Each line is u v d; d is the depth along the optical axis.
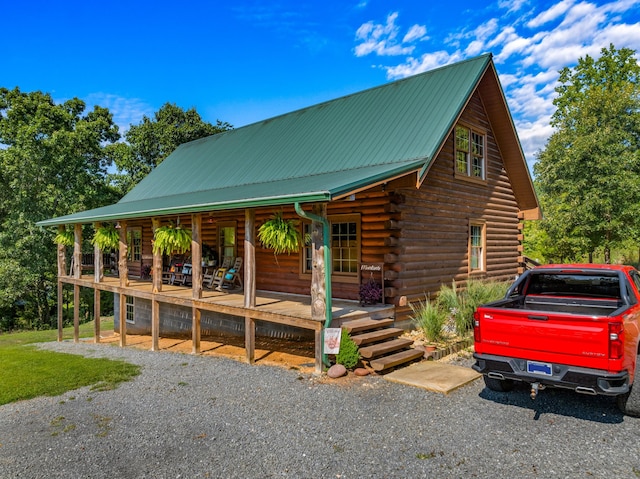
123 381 7.05
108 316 25.02
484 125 12.12
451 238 10.66
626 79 26.11
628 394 4.60
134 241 16.81
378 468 3.81
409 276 9.16
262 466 3.93
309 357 8.41
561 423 4.64
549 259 21.44
